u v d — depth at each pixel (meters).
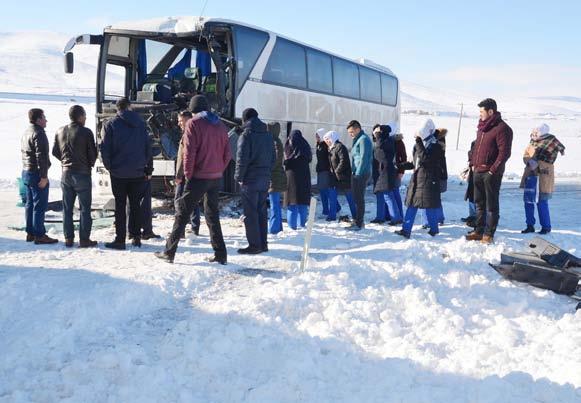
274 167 10.10
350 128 10.62
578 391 4.11
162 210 13.10
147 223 9.36
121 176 8.41
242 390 4.17
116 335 5.16
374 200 16.84
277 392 4.11
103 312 5.64
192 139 7.34
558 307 6.52
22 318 5.38
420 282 7.23
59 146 8.48
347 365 4.57
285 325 5.46
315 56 16.06
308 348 4.90
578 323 5.76
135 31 12.49
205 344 4.88
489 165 9.50
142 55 13.31
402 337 5.36
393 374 4.43
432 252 8.77
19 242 9.01
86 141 8.43
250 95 13.05
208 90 12.83
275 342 4.99
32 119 8.48
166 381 4.24
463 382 4.33
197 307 6.06
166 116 11.99
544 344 5.18
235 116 12.53
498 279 7.60
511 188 21.06
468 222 11.49
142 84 13.31
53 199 14.44
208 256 8.20
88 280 6.70
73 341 4.98
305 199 10.67
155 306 6.08
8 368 4.45
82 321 5.35
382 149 11.24
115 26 12.68
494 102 9.45
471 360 4.77
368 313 5.92
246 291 6.65
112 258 7.96
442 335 5.46
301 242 9.50
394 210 11.54
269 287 6.70
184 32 12.30
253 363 4.62
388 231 10.65
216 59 12.15
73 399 3.99
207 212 7.75
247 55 12.95
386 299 6.39
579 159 37.34
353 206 11.38
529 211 10.93
